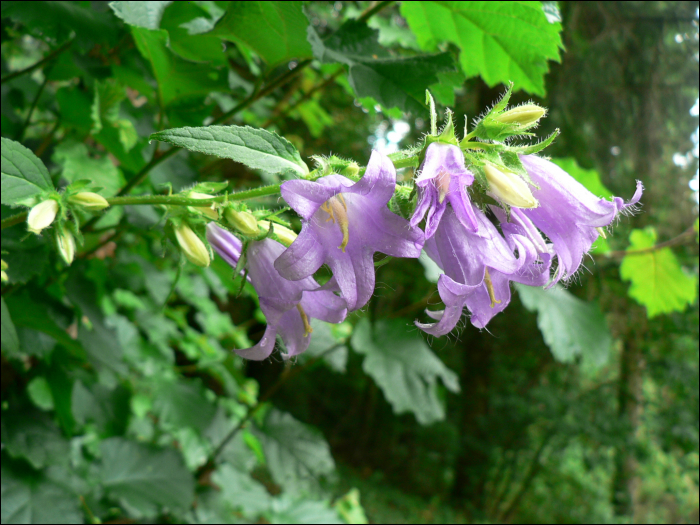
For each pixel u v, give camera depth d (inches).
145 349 16.3
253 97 9.4
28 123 10.6
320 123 20.5
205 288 19.5
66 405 11.4
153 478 12.7
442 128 5.1
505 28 9.7
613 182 34.1
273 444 14.9
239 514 15.0
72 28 9.1
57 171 10.8
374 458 63.7
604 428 41.2
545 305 15.0
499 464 52.6
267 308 5.3
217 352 19.3
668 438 39.8
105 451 12.6
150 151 10.8
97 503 11.5
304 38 8.1
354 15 15.0
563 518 49.5
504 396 48.9
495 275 5.1
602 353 15.4
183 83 9.0
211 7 9.8
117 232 10.9
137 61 10.5
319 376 71.7
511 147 4.8
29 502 9.9
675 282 16.1
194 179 11.4
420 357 15.5
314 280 5.4
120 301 16.3
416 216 4.2
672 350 39.1
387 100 8.2
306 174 5.1
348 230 4.6
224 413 15.9
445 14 10.0
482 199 4.9
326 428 69.8
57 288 10.8
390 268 52.2
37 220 6.0
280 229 5.8
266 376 66.7
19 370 11.1
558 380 47.3
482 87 30.8
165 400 14.4
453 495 54.6
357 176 5.1
